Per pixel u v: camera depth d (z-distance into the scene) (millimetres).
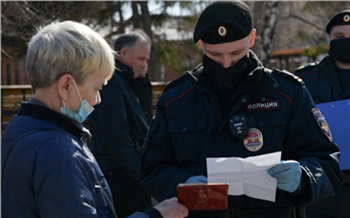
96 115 3781
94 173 1742
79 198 1636
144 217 1907
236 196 2191
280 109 2211
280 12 16125
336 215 3264
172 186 2230
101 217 1756
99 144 3820
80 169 1675
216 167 2039
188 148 2281
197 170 2254
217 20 2115
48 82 1729
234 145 2205
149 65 12828
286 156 2264
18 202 1679
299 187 2062
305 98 2264
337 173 2262
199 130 2268
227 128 2225
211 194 1979
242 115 2199
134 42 3949
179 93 2354
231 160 2033
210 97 2248
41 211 1631
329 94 3422
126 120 3779
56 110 1759
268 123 2195
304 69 3586
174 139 2312
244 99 2213
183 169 2303
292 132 2227
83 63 1724
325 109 3219
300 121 2227
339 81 3449
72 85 1739
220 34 2111
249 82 2193
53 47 1705
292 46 17344
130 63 3969
